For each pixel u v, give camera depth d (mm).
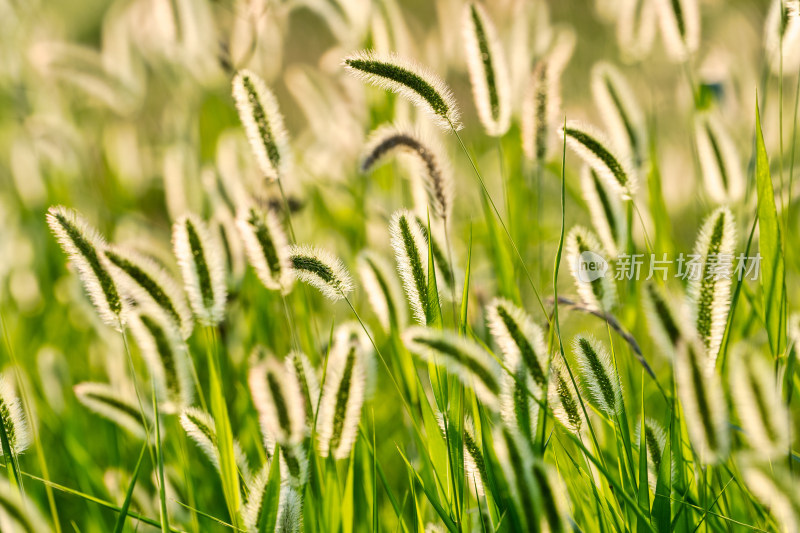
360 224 2705
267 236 2273
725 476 2301
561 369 2238
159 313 2256
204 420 2262
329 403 2244
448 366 2223
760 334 2346
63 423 2465
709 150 2404
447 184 2293
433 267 2256
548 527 2172
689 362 2184
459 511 2246
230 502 2266
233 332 2479
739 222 2410
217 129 3930
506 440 2178
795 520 2180
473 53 2346
